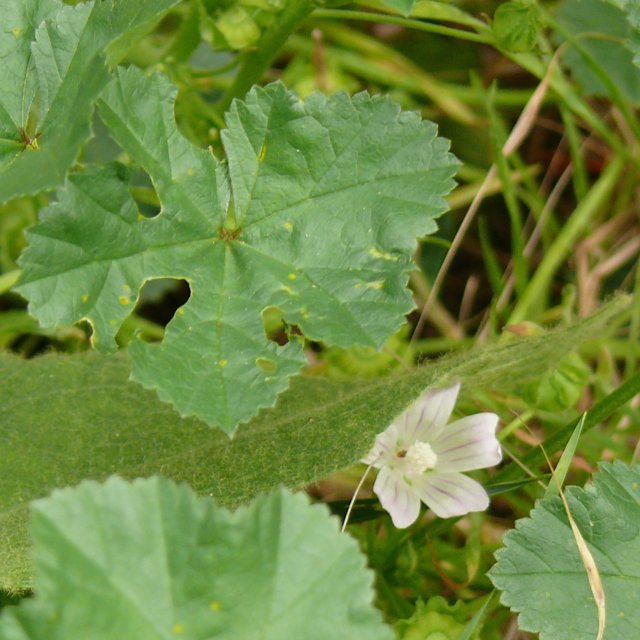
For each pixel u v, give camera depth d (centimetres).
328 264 26
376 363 31
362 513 29
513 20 31
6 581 25
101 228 25
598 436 31
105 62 25
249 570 22
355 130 27
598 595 26
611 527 26
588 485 27
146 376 25
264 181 26
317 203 26
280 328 32
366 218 26
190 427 27
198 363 25
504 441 31
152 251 26
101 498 22
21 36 26
